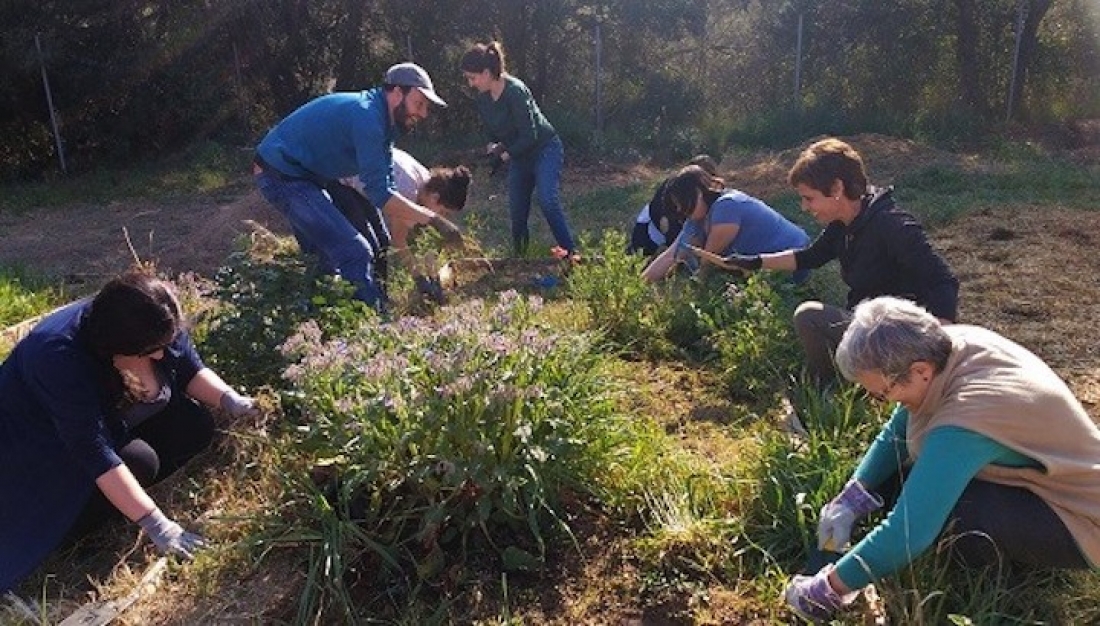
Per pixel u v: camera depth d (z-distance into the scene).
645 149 14.77
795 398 4.00
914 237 3.73
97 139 14.45
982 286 5.97
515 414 3.09
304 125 4.81
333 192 5.11
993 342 2.65
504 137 6.71
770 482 3.20
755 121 15.01
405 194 5.78
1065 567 2.67
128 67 14.21
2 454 3.10
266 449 3.62
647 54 16.25
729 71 16.39
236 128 15.45
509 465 3.08
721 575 2.98
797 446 3.32
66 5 13.77
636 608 2.89
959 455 2.48
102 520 3.34
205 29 14.80
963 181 10.48
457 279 6.26
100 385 3.08
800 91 16.09
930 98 15.91
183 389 3.67
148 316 2.92
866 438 3.39
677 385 4.39
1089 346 4.81
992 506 2.61
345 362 3.30
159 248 9.50
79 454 3.05
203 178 13.41
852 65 15.88
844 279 4.05
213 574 3.03
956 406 2.52
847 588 2.56
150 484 3.46
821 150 3.83
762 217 5.19
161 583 3.04
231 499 3.47
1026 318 5.34
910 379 2.56
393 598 2.95
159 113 14.63
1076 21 15.68
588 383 3.47
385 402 3.08
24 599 3.08
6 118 13.95
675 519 3.16
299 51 15.62
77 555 3.32
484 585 2.98
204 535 3.26
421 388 3.13
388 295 5.35
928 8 15.35
